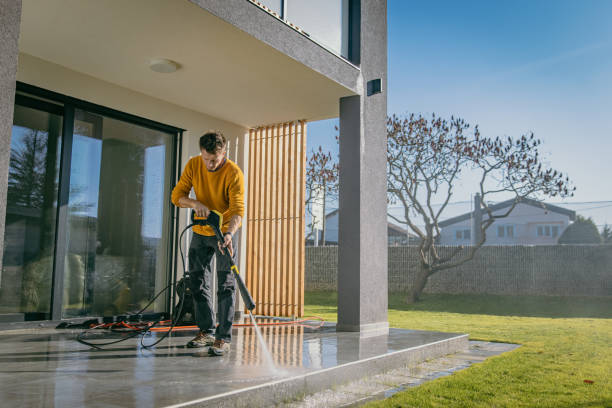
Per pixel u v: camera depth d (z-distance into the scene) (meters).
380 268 5.39
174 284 5.75
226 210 3.36
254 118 6.31
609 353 4.79
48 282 4.67
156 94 5.43
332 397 2.74
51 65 4.61
